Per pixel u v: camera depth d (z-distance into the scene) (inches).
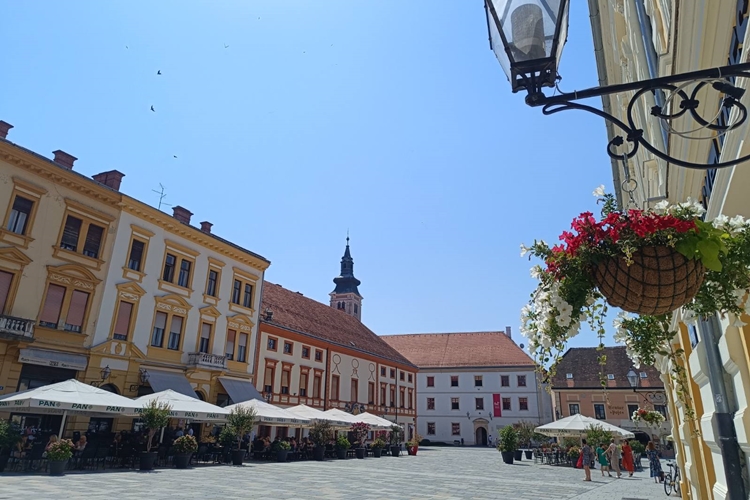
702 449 259.9
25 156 911.0
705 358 223.8
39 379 904.9
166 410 844.6
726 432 195.6
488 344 3112.7
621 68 403.5
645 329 224.7
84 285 999.6
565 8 115.8
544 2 118.0
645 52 245.1
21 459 751.7
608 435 1355.8
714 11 125.0
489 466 1354.6
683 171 190.7
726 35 129.3
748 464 185.0
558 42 116.3
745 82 118.2
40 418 895.7
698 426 263.6
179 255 1234.6
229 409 1018.1
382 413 2209.6
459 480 926.4
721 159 145.4
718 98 145.3
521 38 118.6
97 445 878.4
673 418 423.2
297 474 888.3
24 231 914.1
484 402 2881.4
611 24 390.6
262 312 1572.3
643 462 1795.0
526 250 142.6
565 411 2370.8
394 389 2368.4
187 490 602.9
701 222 125.0
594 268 130.1
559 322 131.4
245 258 1449.3
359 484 778.2
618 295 126.5
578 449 1453.0
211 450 1050.1
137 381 1082.1
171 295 1189.1
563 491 792.3
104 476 700.0
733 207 148.6
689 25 137.4
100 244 1045.2
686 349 267.3
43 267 931.3
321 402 1759.4
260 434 1409.9
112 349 1033.5
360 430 1600.6
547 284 136.6
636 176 431.2
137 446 910.4
